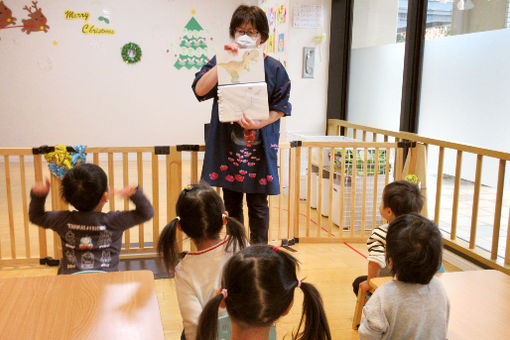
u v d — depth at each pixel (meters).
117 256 1.85
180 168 2.96
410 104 3.79
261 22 2.30
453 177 3.38
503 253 2.95
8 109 5.97
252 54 2.29
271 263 0.97
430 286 1.35
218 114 2.54
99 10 5.98
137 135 6.39
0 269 2.86
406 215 1.41
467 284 1.59
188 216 1.46
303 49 4.71
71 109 6.14
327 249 3.32
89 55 6.06
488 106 3.01
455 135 3.33
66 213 1.80
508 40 2.84
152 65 6.27
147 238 3.46
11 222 2.88
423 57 3.67
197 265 1.46
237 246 1.51
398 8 3.95
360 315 2.16
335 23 4.73
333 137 4.25
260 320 0.96
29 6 5.80
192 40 6.31
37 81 5.98
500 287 1.58
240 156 2.55
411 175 3.06
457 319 1.38
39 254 2.97
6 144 6.04
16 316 1.18
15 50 5.86
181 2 6.20
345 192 3.76
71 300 1.26
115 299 1.28
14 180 5.11
